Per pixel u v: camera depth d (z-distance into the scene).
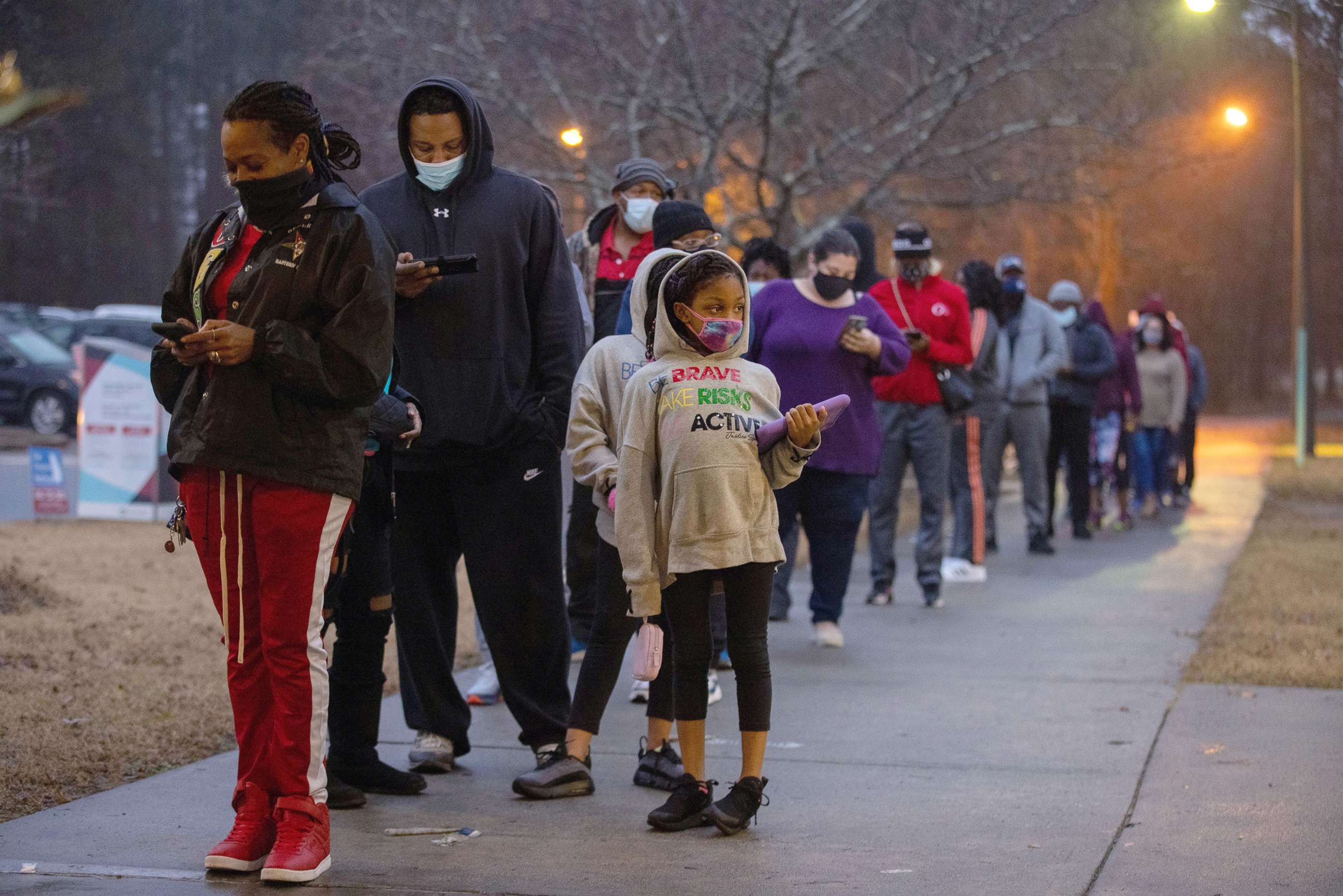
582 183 18.56
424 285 5.90
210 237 5.19
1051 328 15.48
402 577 6.47
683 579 5.71
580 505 8.50
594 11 18.52
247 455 4.86
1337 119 30.70
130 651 8.69
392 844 5.45
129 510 16.55
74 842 5.36
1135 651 9.78
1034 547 15.64
